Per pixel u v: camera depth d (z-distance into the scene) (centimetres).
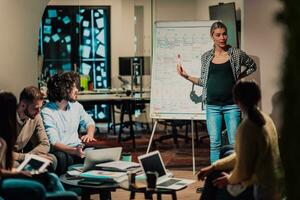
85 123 567
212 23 689
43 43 1255
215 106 622
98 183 415
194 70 689
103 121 1227
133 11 1232
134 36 1236
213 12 928
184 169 738
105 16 1249
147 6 1227
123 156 499
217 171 405
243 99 371
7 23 696
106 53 1255
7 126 397
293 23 173
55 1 1241
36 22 715
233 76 614
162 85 701
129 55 1240
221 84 615
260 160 365
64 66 1267
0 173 376
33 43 715
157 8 1220
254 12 698
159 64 703
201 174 408
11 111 398
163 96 700
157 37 705
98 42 1256
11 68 702
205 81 628
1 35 694
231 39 841
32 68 716
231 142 617
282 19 176
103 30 1252
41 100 483
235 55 615
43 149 490
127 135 1082
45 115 529
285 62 175
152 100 704
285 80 175
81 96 991
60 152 504
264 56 698
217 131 624
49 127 524
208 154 862
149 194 405
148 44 1230
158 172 429
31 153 486
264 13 694
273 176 366
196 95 689
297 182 173
